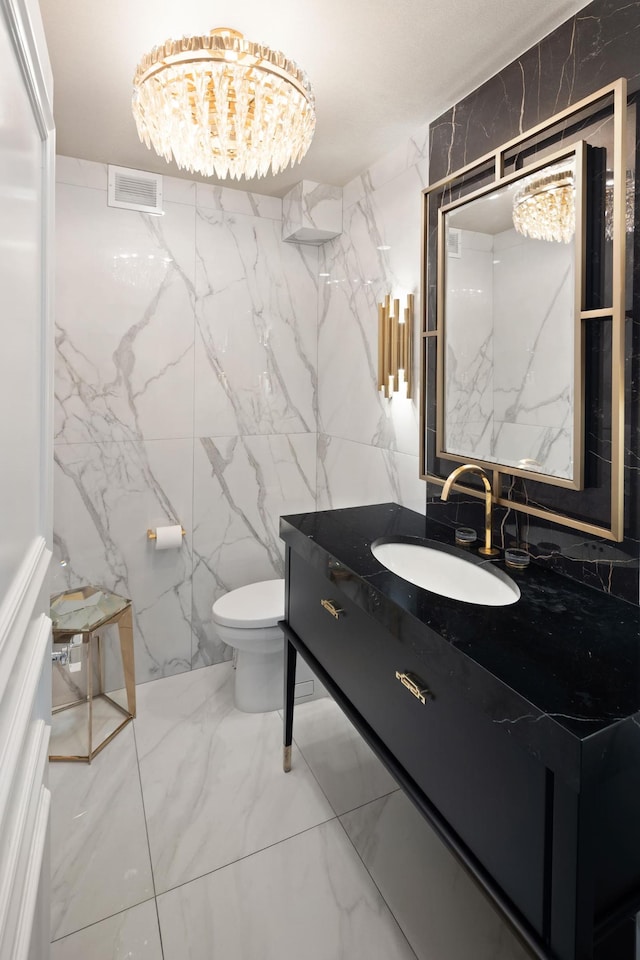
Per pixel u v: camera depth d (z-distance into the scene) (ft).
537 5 4.56
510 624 4.04
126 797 6.29
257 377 9.16
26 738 2.56
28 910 2.24
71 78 5.62
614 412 4.28
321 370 9.53
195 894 5.09
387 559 5.85
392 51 5.18
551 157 4.67
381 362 7.43
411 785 4.35
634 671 3.38
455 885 5.24
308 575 6.21
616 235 4.16
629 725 2.91
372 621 4.86
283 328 9.29
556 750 2.88
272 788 6.47
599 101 4.30
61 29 4.83
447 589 5.66
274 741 7.34
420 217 6.75
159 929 4.76
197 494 8.91
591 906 2.94
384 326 7.36
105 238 7.85
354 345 8.43
